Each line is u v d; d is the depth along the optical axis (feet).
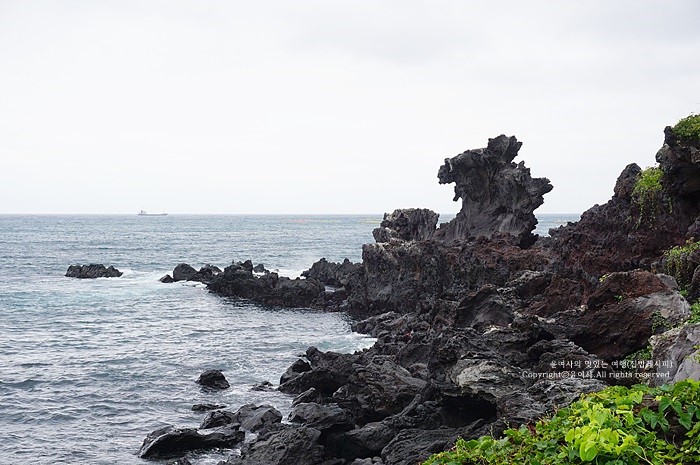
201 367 126.31
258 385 111.04
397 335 137.39
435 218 222.28
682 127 97.19
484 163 197.16
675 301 67.62
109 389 109.70
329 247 501.15
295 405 97.25
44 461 78.07
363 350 128.57
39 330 162.71
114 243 548.31
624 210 126.82
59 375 117.91
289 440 71.61
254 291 225.76
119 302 216.74
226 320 184.75
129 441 85.35
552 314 90.17
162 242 568.41
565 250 132.05
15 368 122.21
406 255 186.50
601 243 125.59
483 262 151.23
